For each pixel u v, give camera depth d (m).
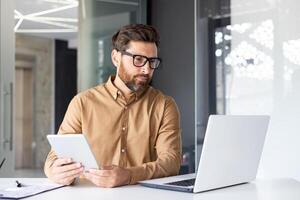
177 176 1.71
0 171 3.37
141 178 1.59
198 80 3.74
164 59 4.02
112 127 1.84
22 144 8.47
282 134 3.46
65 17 6.01
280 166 3.46
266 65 3.56
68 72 8.66
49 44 8.54
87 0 3.83
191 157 3.78
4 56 3.49
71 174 1.51
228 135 1.45
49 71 8.55
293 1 3.44
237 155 1.53
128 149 1.84
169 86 3.97
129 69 1.76
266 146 3.51
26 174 7.34
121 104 1.87
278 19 3.50
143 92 1.92
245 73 3.65
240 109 3.66
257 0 3.59
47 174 1.62
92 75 3.80
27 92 8.51
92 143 1.82
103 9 3.90
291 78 3.45
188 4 3.88
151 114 1.88
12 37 3.55
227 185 1.53
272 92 3.53
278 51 3.50
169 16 4.00
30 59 8.46
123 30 1.77
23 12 5.57
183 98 3.88
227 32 3.71
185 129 3.85
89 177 1.53
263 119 1.62
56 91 8.58
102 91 1.90
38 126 8.48
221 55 3.73
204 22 3.75
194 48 3.82
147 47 1.74
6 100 3.46
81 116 1.85
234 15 3.69
